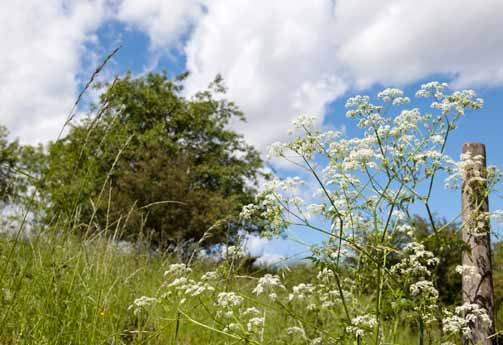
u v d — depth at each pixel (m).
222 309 4.62
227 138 30.67
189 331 5.13
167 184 19.78
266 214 4.65
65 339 3.68
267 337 4.99
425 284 4.28
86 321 4.05
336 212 4.42
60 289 3.93
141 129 28.83
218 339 5.19
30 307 3.77
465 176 5.17
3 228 4.67
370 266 4.40
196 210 19.78
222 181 27.39
